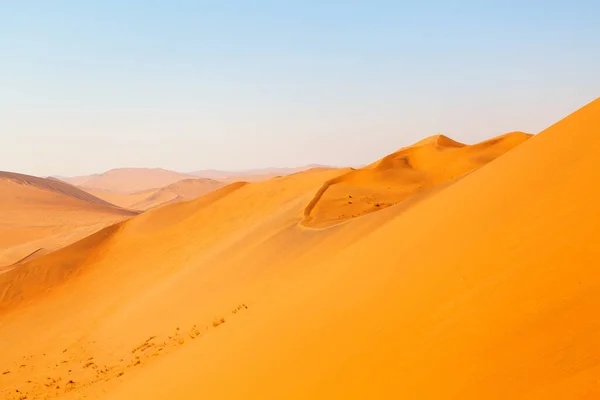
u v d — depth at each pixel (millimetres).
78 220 97250
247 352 9672
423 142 58969
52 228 76438
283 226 27719
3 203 105500
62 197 115188
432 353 5125
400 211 16969
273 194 52406
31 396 20094
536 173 8984
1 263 56469
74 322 32125
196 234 47469
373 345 6242
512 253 6301
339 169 54688
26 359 26891
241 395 7582
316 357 7137
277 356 8289
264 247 24672
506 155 12547
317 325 8539
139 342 22578
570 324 4270
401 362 5352
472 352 4699
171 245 45812
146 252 45500
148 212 53875
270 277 19562
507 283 5602
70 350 26484
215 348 11672
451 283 6641
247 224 43719
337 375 6059
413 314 6422
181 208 55031
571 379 3668
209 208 53812
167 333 21078
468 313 5492
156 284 33656
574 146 8914
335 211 29859
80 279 41344
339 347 6953
